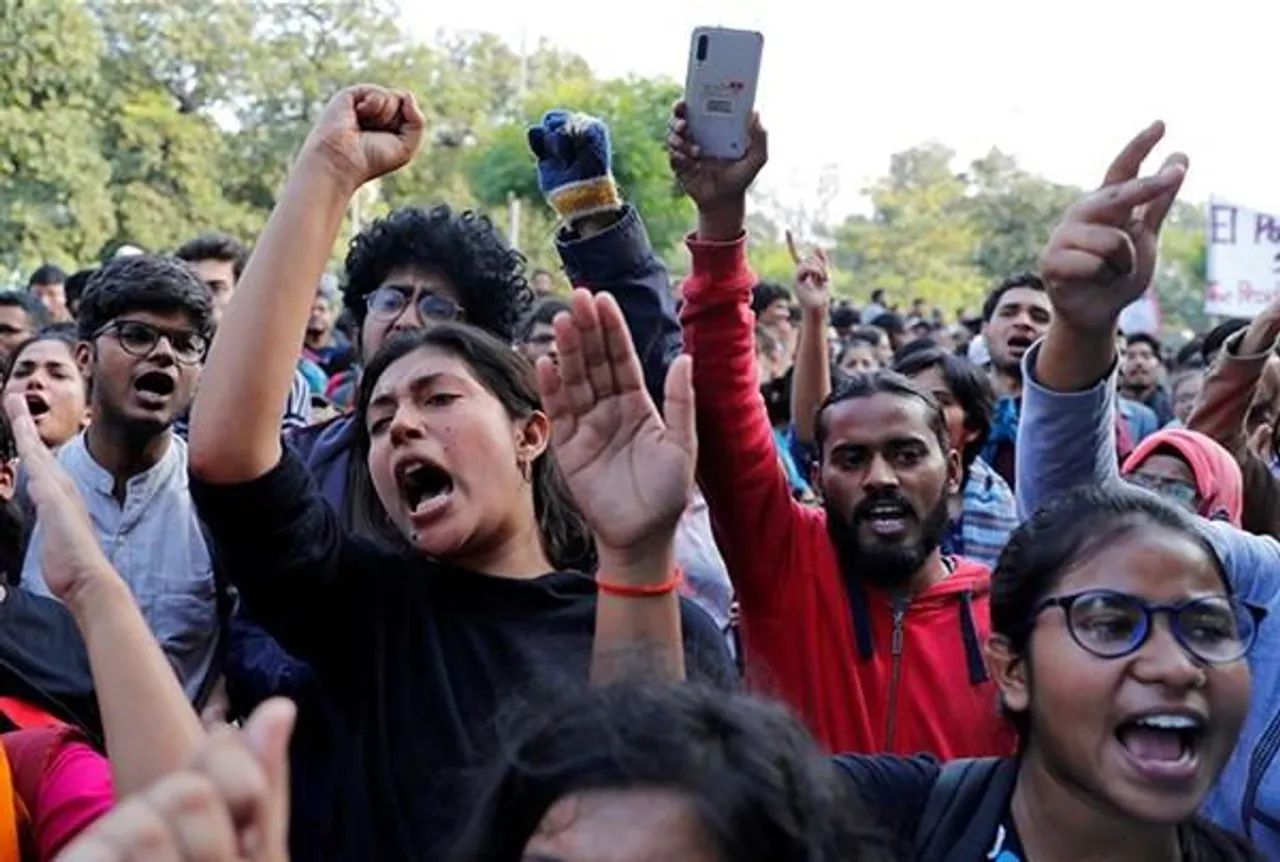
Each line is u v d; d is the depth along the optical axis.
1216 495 3.24
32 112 26.81
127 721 1.81
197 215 33.03
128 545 3.64
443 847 1.99
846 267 63.16
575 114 3.00
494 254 3.65
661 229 25.64
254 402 2.18
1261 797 2.54
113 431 3.73
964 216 61.44
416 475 2.40
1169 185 2.32
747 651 3.19
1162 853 1.98
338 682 2.33
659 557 2.09
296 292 2.22
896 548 3.16
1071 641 1.93
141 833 1.00
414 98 2.37
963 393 4.54
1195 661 1.90
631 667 1.80
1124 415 8.34
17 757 2.16
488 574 2.42
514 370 2.48
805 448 5.40
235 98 36.53
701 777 1.50
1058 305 2.43
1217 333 5.61
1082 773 1.94
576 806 1.51
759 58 2.84
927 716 3.11
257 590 2.29
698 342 2.92
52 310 10.33
